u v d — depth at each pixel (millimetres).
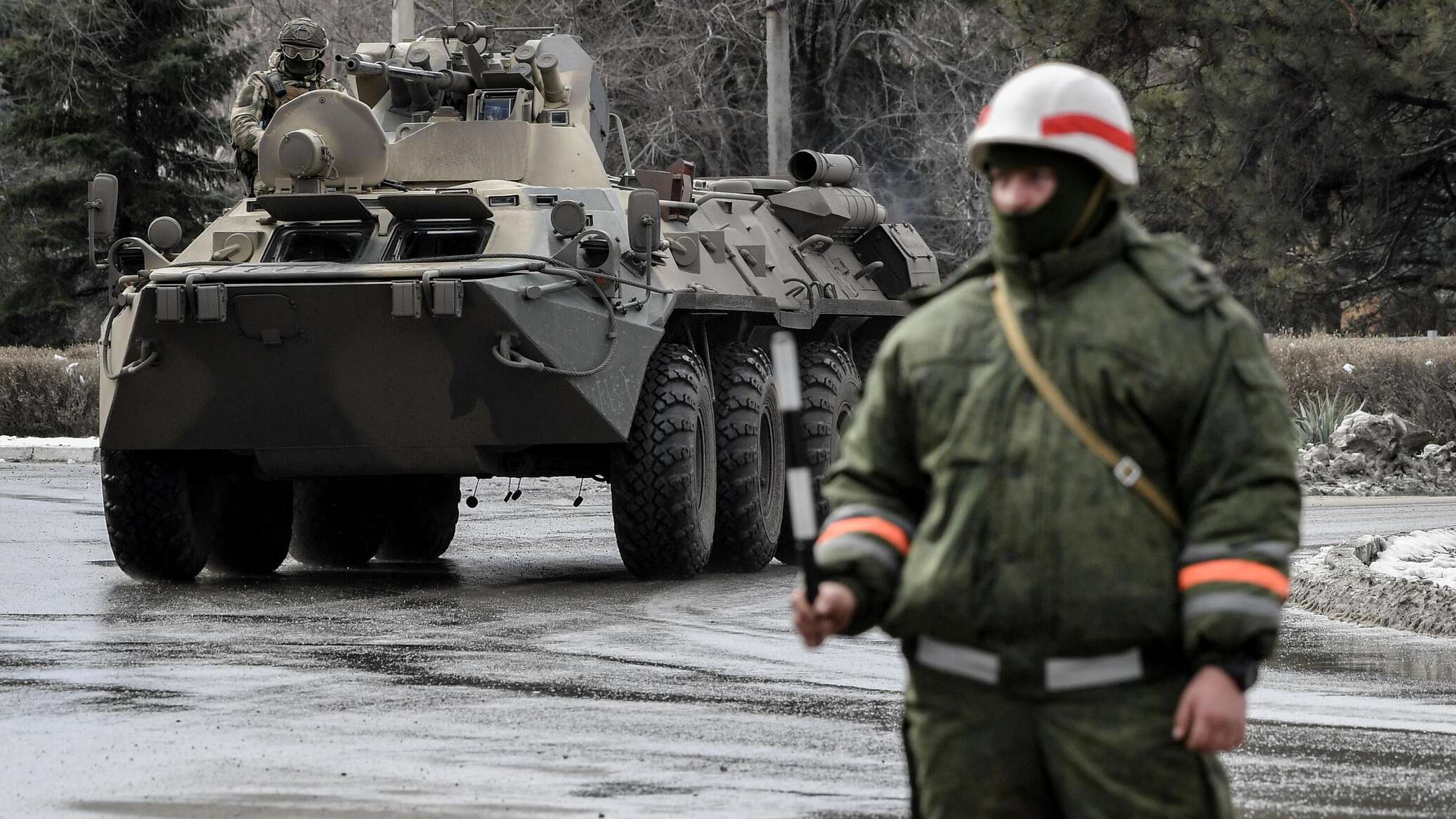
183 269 34219
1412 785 17578
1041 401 10125
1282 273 90500
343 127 37375
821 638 10453
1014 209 10102
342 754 19219
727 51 112812
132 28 108188
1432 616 28781
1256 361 10102
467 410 33812
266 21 139000
